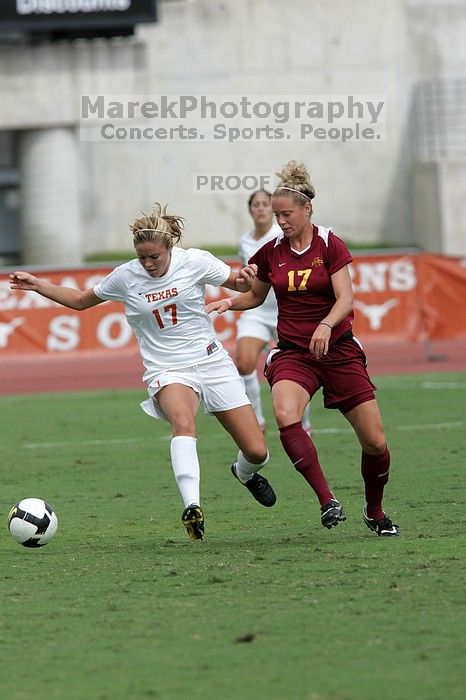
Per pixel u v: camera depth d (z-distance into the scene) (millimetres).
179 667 17344
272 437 45312
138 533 28344
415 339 65875
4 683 16844
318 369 25969
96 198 116000
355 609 20234
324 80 117375
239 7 115625
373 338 65625
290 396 25672
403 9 118125
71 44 97375
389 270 65625
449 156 117000
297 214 25438
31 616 20531
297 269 25750
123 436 46656
